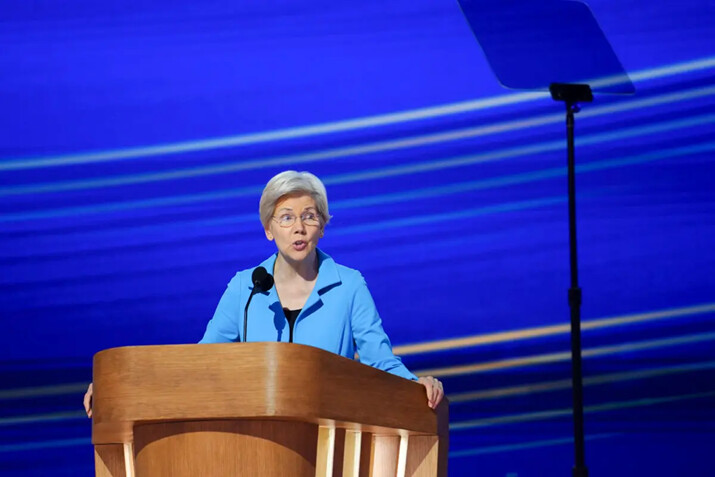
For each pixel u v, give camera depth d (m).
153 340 17.06
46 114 17.25
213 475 7.11
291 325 9.34
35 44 17.36
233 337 9.79
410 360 17.30
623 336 17.47
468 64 17.81
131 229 17.20
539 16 13.84
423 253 17.50
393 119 17.69
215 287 17.23
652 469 17.14
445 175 17.62
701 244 17.67
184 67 17.55
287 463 7.21
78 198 17.16
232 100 17.55
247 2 17.70
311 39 17.75
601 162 17.73
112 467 8.91
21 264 16.95
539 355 17.38
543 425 17.19
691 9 18.05
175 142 17.41
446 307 17.44
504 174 17.66
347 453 8.52
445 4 17.91
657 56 17.94
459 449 17.06
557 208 17.62
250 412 6.86
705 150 17.81
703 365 17.44
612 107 17.81
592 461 17.08
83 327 16.97
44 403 16.73
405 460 8.85
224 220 17.34
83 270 17.08
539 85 13.64
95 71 17.41
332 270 9.52
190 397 6.93
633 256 17.61
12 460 16.53
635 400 17.31
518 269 17.53
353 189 17.53
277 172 17.50
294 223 9.17
